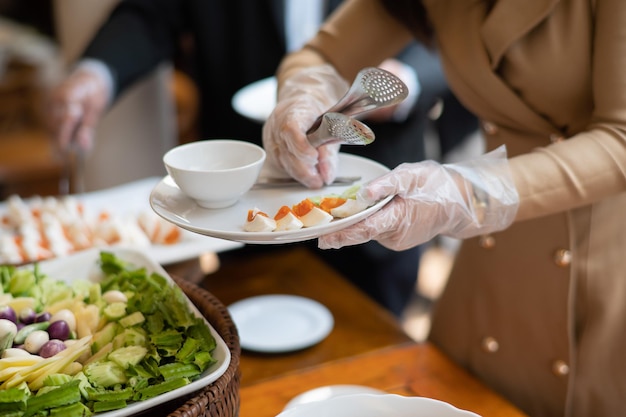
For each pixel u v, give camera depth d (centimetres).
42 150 323
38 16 372
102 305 97
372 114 181
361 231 82
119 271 110
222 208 91
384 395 79
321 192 96
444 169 91
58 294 101
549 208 93
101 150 220
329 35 125
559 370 116
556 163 93
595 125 98
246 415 102
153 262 109
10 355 85
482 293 126
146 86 216
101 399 79
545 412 121
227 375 82
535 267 117
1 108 338
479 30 110
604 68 97
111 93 185
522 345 122
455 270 133
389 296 209
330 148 99
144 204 164
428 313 271
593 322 114
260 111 174
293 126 95
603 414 117
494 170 93
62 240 142
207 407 78
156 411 83
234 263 154
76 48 221
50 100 170
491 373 127
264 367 116
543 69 106
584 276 112
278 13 199
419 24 118
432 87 184
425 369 114
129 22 196
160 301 95
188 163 93
